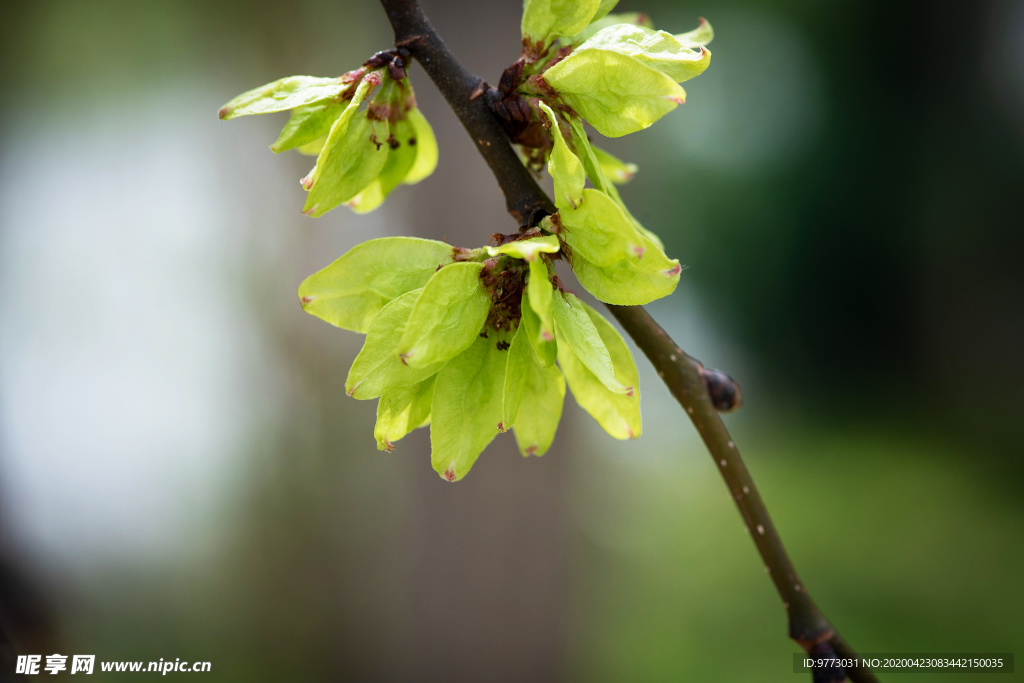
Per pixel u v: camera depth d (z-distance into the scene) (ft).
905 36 4.42
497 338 0.71
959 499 3.30
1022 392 4.17
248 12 2.34
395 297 0.71
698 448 3.84
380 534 2.15
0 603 1.71
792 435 4.34
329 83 0.73
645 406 4.12
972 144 4.46
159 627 2.21
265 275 2.29
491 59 1.75
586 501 2.89
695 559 2.90
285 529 2.30
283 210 2.27
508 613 1.89
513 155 0.73
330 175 0.73
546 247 0.68
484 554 1.87
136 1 2.98
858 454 3.98
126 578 2.31
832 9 4.39
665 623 2.54
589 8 0.72
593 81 0.70
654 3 4.25
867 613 2.60
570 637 1.94
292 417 2.32
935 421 4.22
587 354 0.69
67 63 3.10
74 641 2.08
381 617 2.11
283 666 2.17
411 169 0.78
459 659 1.92
